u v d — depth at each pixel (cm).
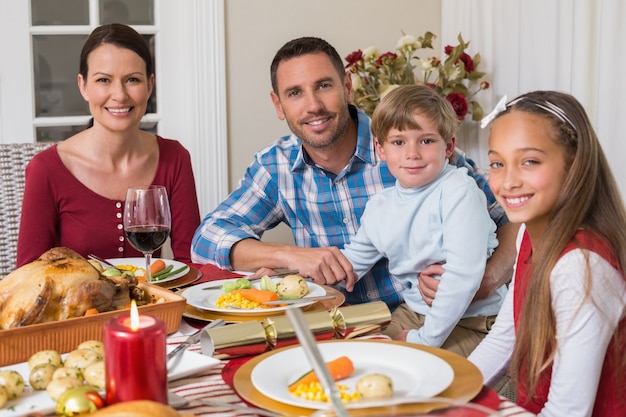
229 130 342
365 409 80
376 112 191
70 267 121
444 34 356
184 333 130
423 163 186
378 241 196
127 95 216
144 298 133
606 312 118
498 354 144
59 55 332
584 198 123
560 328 120
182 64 338
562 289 120
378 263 205
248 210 215
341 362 102
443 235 183
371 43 354
